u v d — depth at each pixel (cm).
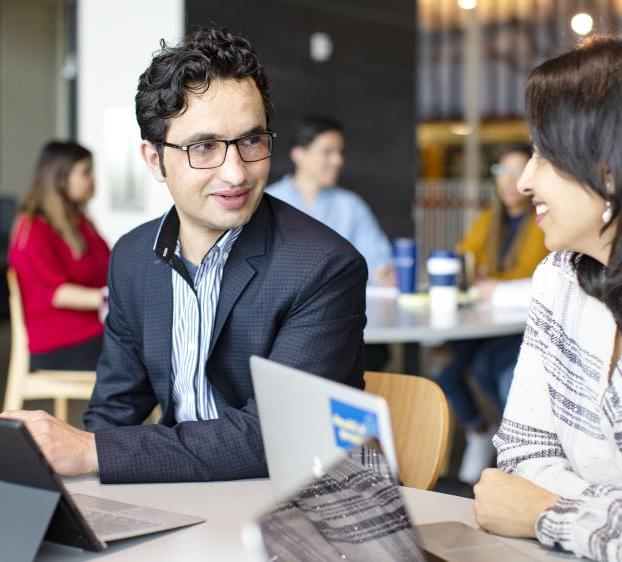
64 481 157
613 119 123
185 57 166
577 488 139
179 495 149
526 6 927
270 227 179
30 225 421
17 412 156
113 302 193
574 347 146
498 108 935
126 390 193
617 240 128
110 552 123
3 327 946
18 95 1280
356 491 105
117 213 610
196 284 179
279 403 116
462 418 434
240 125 167
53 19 1302
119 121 602
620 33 129
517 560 118
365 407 101
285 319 174
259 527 102
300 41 694
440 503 146
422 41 926
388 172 761
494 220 474
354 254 177
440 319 329
